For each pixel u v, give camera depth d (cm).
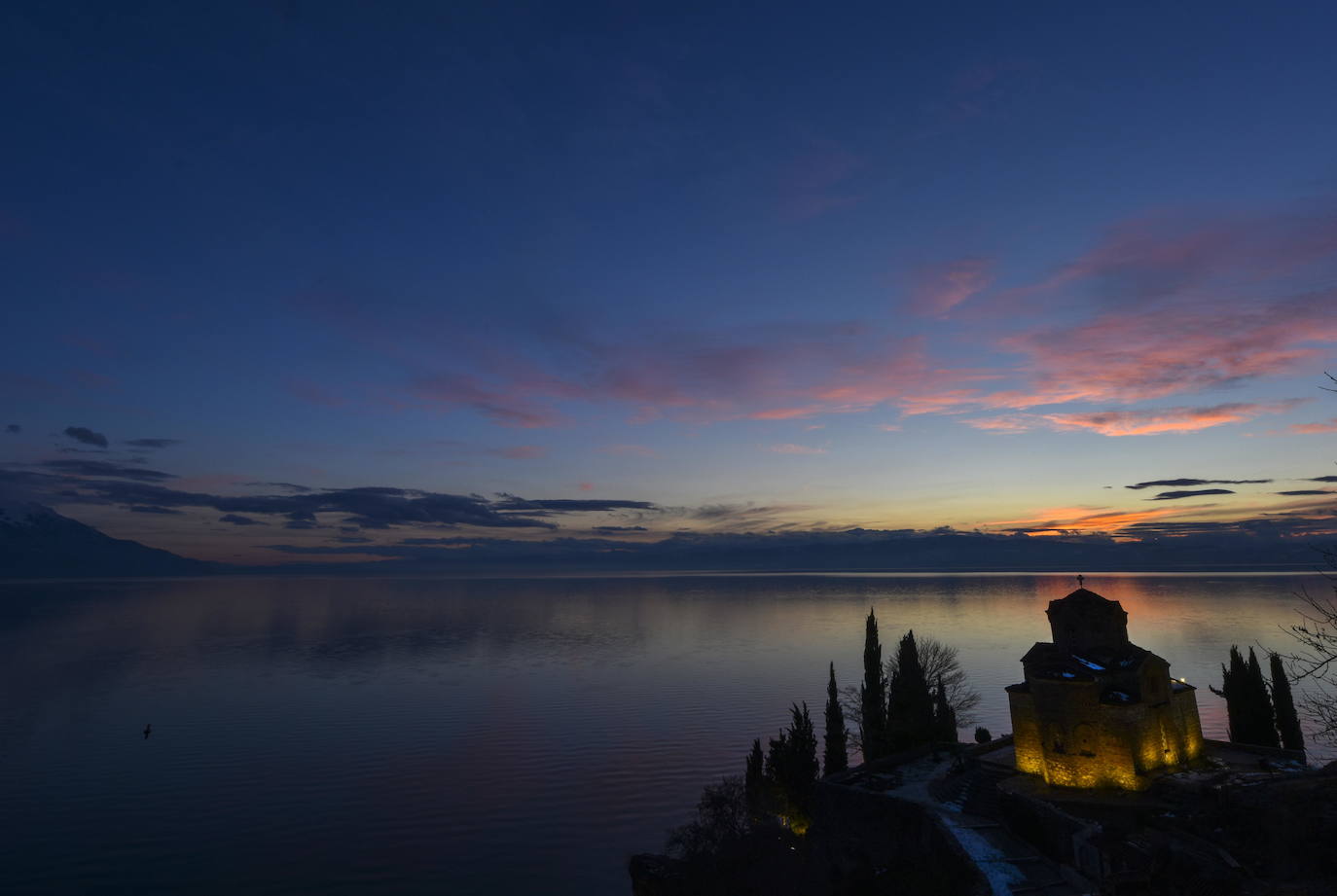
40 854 10238
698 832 7612
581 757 14662
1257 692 6400
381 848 10400
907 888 4569
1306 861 2131
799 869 6025
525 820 11394
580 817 11488
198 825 11262
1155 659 5138
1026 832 4600
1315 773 2477
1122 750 4834
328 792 12762
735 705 18750
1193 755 5375
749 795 7800
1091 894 2970
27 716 18500
